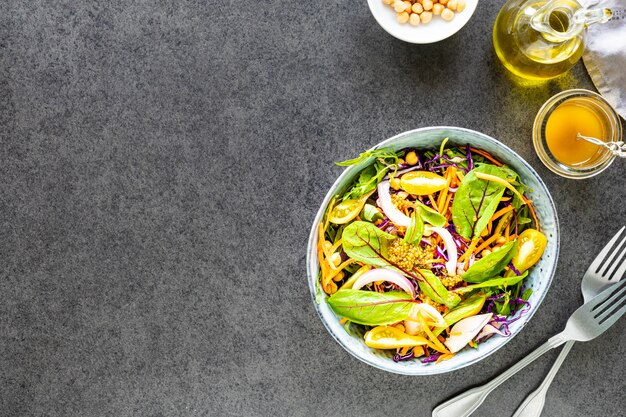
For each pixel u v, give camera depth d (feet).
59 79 2.93
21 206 2.97
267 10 2.90
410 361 2.73
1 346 3.00
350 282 2.67
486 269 2.62
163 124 2.93
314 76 2.91
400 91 2.90
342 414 2.97
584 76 2.90
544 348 2.88
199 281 2.96
